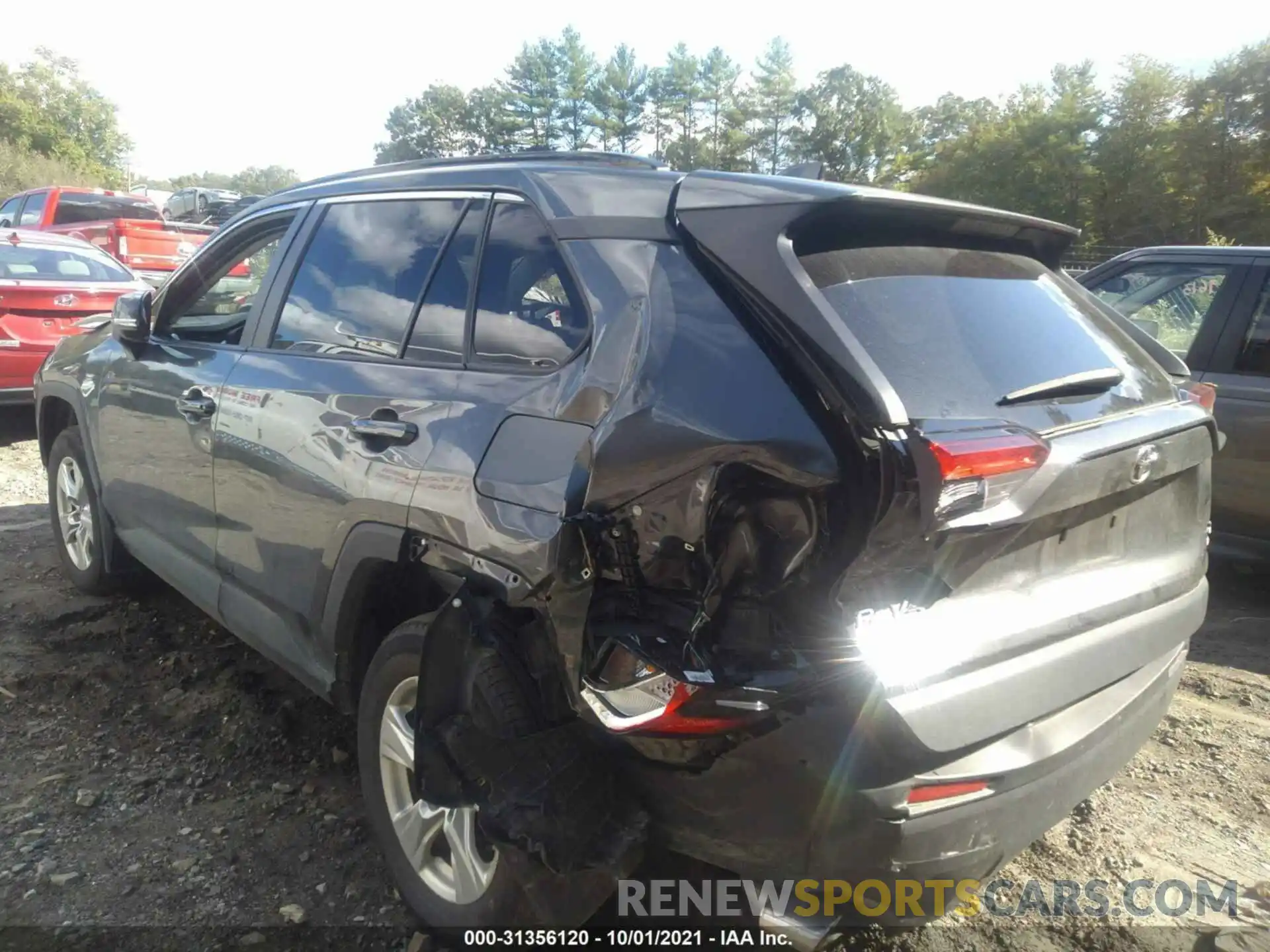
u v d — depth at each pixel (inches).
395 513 101.2
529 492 88.4
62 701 147.6
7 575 196.7
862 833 74.7
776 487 75.1
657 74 3617.1
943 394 82.6
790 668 74.2
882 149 3410.4
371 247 125.1
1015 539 81.7
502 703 87.0
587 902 87.6
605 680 80.0
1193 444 102.5
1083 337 103.8
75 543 188.7
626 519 80.3
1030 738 83.2
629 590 80.7
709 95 3639.3
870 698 72.6
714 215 89.4
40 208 638.5
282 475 120.0
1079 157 2220.7
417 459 100.9
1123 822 126.8
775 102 3481.8
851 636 73.5
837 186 90.7
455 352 107.4
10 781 126.6
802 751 74.1
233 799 126.0
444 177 119.6
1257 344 207.8
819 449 74.3
